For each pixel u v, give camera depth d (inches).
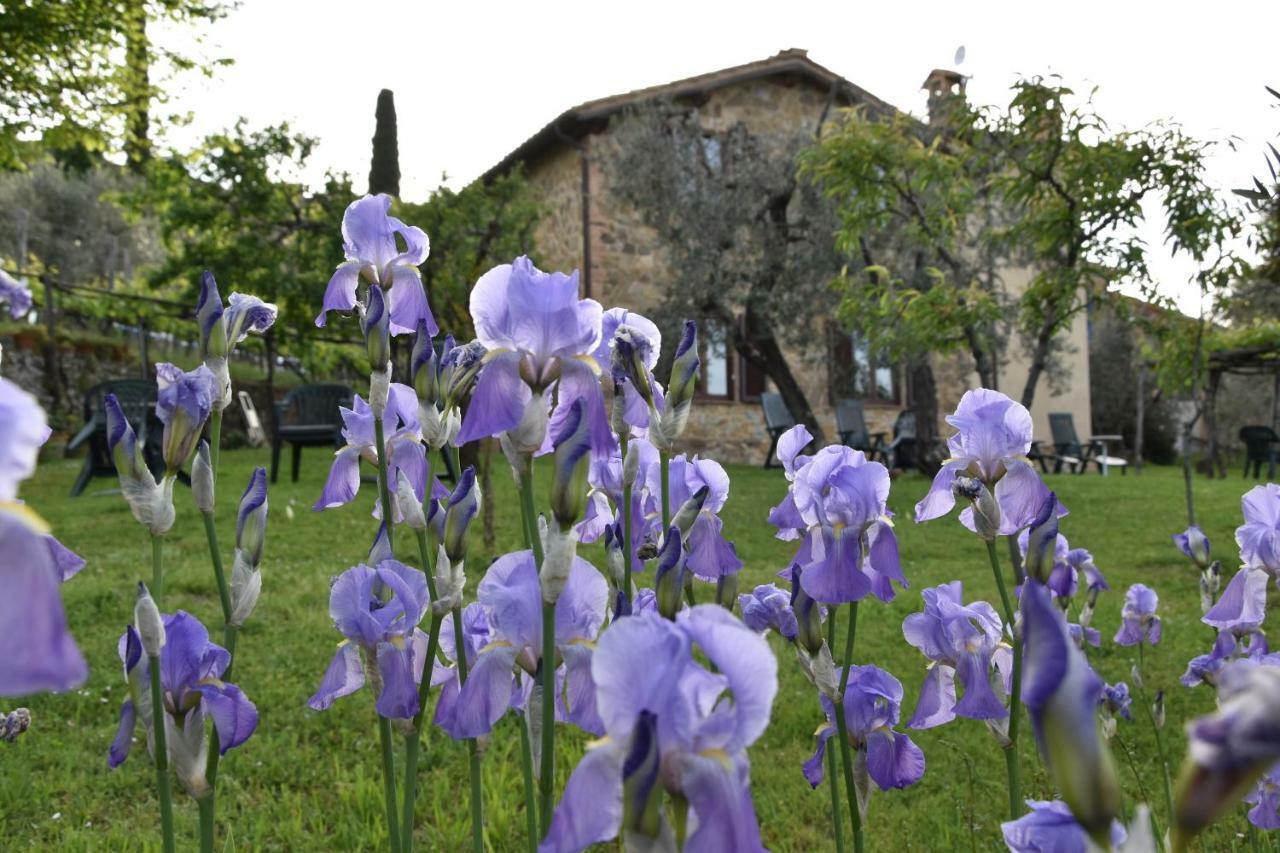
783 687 208.4
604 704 43.6
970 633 88.0
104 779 162.9
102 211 1518.2
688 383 77.0
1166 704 196.2
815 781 93.7
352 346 883.4
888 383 885.2
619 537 82.0
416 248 97.6
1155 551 378.0
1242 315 503.8
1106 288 368.2
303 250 757.9
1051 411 1023.0
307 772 167.3
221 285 749.3
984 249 641.6
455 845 137.4
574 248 765.3
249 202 742.5
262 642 236.2
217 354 74.8
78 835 137.1
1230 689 28.8
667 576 66.3
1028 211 433.7
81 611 251.4
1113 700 118.3
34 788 156.9
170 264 796.6
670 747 43.1
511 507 437.4
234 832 145.2
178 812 153.0
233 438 809.5
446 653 83.3
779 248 669.9
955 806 147.8
